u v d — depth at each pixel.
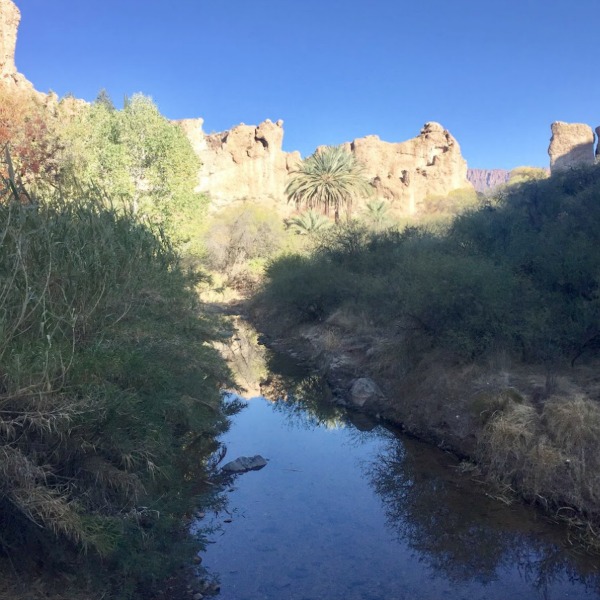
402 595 4.71
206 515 6.15
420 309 10.38
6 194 5.07
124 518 4.05
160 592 4.58
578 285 9.81
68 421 3.65
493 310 9.36
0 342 3.53
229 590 4.71
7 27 28.66
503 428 7.15
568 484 6.27
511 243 12.48
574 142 75.75
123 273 5.92
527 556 5.39
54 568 3.79
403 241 19.98
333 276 19.27
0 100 12.11
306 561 5.23
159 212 17.78
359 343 14.71
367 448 8.52
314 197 45.78
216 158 76.88
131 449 4.26
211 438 8.70
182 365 7.22
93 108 17.80
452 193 78.69
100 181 15.88
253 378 13.68
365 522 6.07
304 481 7.23
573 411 6.69
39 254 4.62
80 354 4.24
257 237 39.53
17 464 3.32
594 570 5.14
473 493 6.79
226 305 29.06
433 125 83.81
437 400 9.18
